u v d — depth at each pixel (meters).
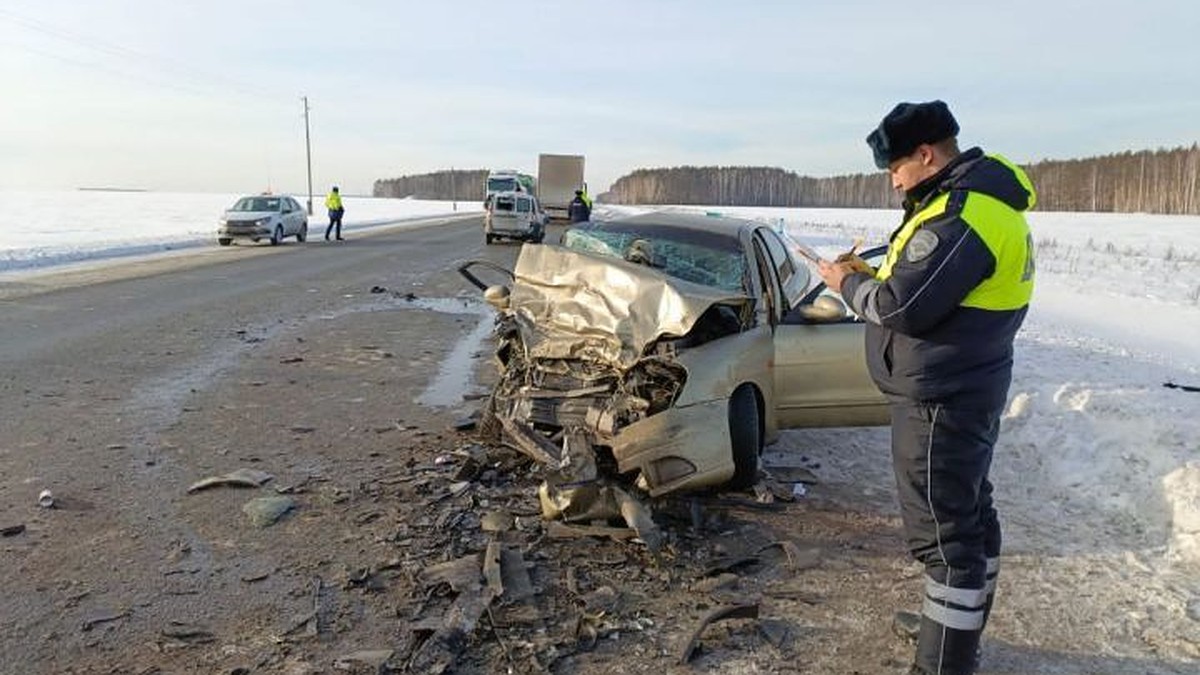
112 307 11.35
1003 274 2.57
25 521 4.14
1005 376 2.72
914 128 2.67
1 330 9.31
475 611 3.33
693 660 3.12
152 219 46.91
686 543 4.19
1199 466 4.58
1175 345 10.11
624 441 4.26
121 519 4.23
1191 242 38.22
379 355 8.87
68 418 6.00
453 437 5.84
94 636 3.11
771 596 3.66
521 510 4.49
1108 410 5.64
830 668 3.10
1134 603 3.62
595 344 4.89
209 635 3.15
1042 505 4.81
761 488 4.84
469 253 23.30
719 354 4.73
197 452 5.35
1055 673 3.09
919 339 2.67
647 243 5.87
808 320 5.43
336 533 4.14
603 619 3.38
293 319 11.09
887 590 3.75
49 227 36.62
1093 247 32.78
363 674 2.92
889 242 2.94
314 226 38.34
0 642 3.04
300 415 6.37
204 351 8.66
